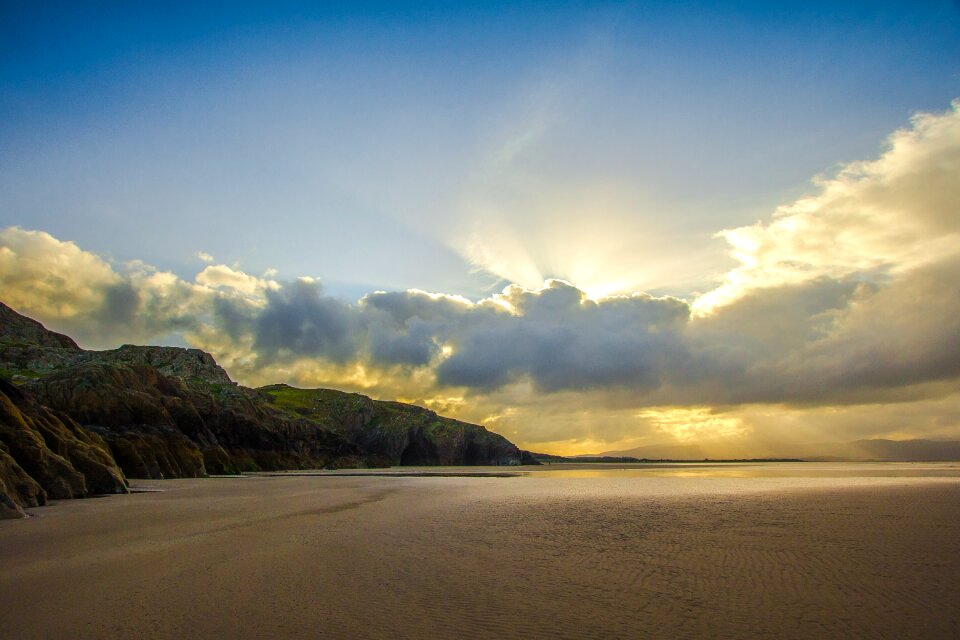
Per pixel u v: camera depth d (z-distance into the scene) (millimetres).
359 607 13594
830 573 16547
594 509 34688
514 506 37031
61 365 131500
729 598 14133
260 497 45719
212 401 119500
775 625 12141
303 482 71688
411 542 22547
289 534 24797
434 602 13992
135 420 88312
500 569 17531
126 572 17328
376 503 39812
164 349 158000
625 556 19438
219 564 18438
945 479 65438
